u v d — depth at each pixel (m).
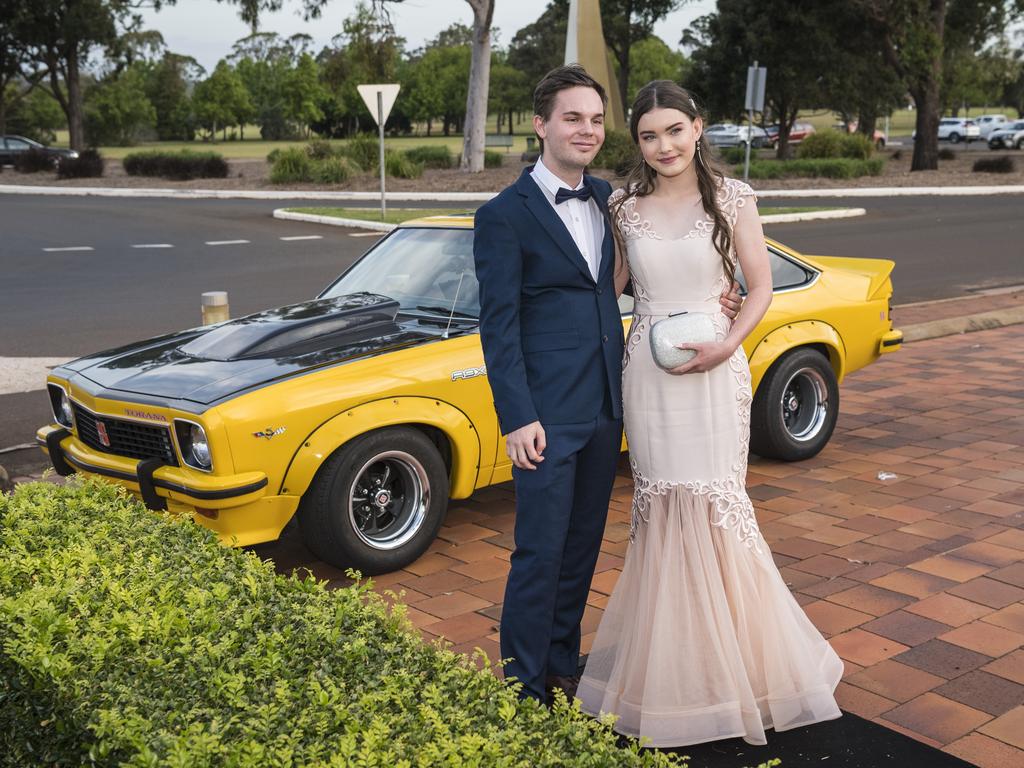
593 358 3.23
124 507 3.75
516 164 39.28
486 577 4.71
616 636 3.46
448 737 2.09
